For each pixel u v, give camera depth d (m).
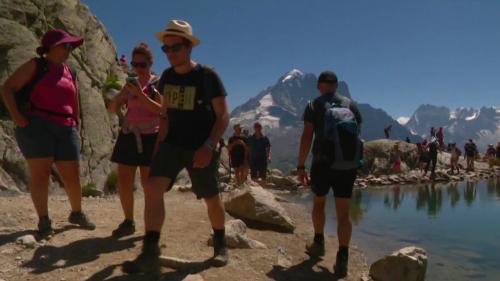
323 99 5.29
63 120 4.96
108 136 12.59
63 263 4.27
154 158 4.17
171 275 4.13
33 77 4.79
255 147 14.23
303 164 5.46
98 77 14.45
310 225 8.33
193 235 5.84
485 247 6.77
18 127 4.81
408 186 17.69
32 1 13.28
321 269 5.18
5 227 5.21
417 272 4.87
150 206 3.98
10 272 4.01
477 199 12.70
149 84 5.12
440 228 8.25
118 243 4.97
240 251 5.20
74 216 5.44
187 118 4.15
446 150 31.48
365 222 8.87
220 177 15.93
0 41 10.66
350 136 4.99
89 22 15.89
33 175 4.88
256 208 7.30
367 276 5.13
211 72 4.20
